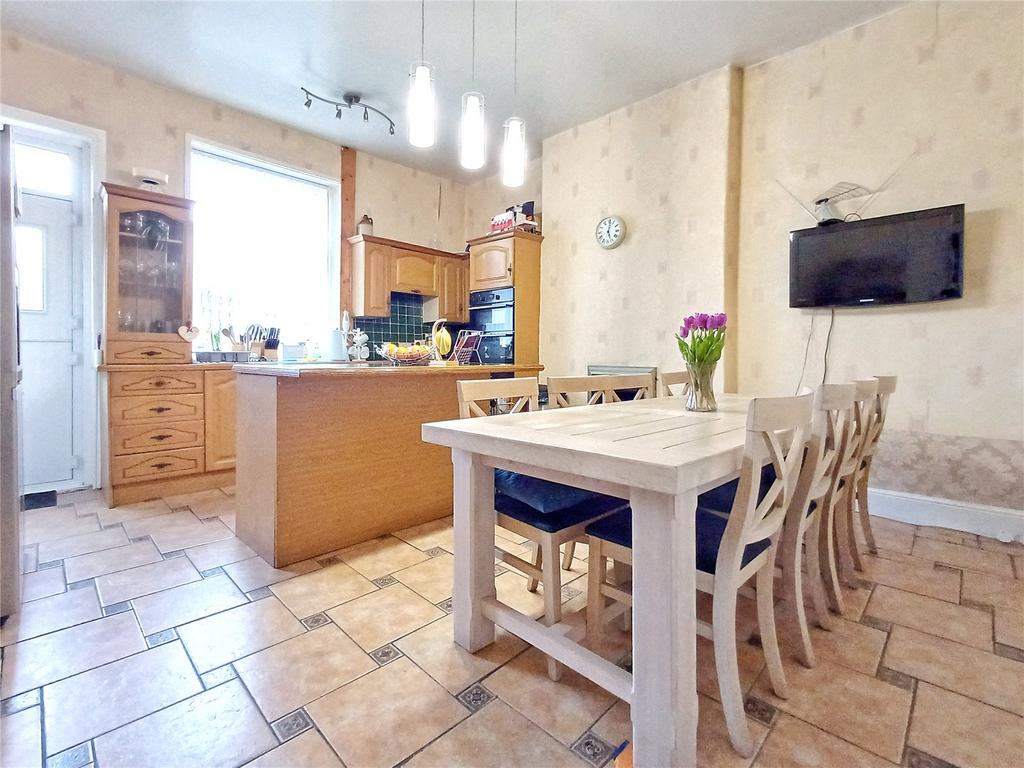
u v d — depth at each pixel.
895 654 1.57
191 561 2.22
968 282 2.58
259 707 1.32
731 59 3.21
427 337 5.19
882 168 2.80
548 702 1.36
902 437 2.79
